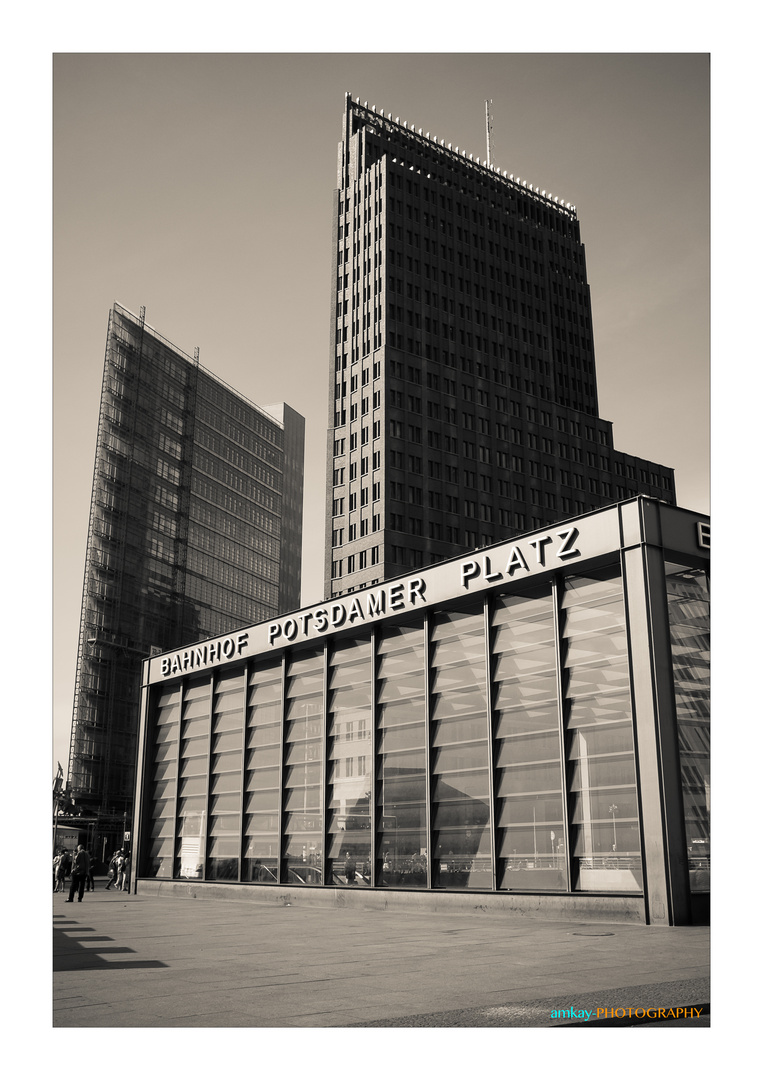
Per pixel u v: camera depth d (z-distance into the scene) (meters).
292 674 34.41
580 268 134.88
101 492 150.25
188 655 39.59
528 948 15.31
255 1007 9.84
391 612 29.34
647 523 21.62
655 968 12.39
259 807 34.53
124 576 150.75
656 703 20.36
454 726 26.81
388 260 115.25
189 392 178.50
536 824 23.59
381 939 17.50
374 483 107.75
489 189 129.12
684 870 19.64
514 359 123.06
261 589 198.62
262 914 25.80
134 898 35.97
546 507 119.56
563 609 23.98
